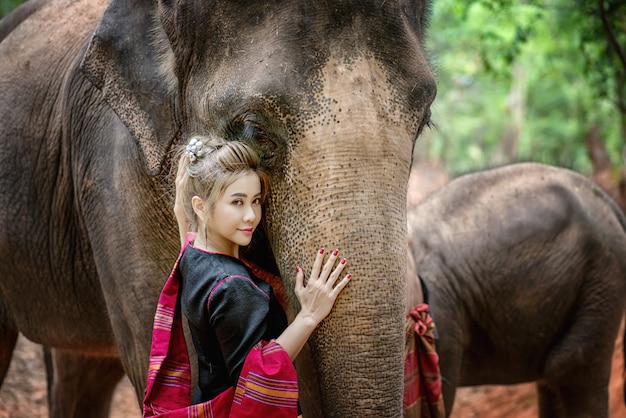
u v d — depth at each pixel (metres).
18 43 4.82
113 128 3.94
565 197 6.25
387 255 2.82
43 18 4.84
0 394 7.68
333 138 2.89
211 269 3.00
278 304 3.09
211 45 3.17
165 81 3.45
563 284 6.11
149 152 3.46
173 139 3.45
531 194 6.27
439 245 6.08
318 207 2.88
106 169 3.94
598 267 6.15
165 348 3.12
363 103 2.91
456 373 5.97
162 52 3.48
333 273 2.83
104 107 4.04
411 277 4.75
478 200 6.30
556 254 6.11
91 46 3.59
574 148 19.75
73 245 4.45
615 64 8.69
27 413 7.40
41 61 4.63
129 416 7.67
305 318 2.83
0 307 5.05
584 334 6.10
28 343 8.77
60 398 5.86
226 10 3.13
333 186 2.87
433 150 27.41
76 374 5.75
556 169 6.50
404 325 2.87
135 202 3.73
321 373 2.93
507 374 6.33
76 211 4.33
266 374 2.82
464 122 26.83
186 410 3.00
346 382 2.84
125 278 3.84
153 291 3.76
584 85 13.94
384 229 2.83
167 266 3.71
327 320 2.86
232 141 3.04
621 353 8.06
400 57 3.04
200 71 3.23
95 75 3.58
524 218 6.15
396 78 3.01
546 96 21.17
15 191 4.58
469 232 6.14
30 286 4.75
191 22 3.23
